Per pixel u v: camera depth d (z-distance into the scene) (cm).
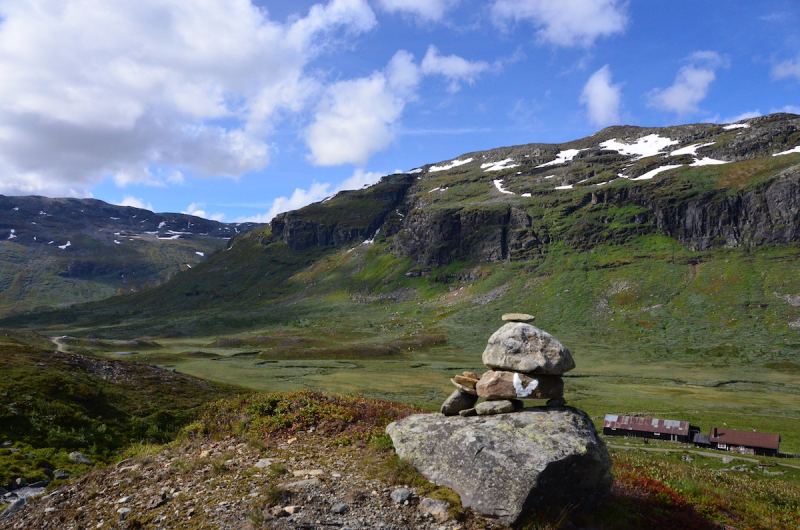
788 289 17625
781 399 9825
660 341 16112
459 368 13425
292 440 1703
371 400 2216
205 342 19412
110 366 4869
